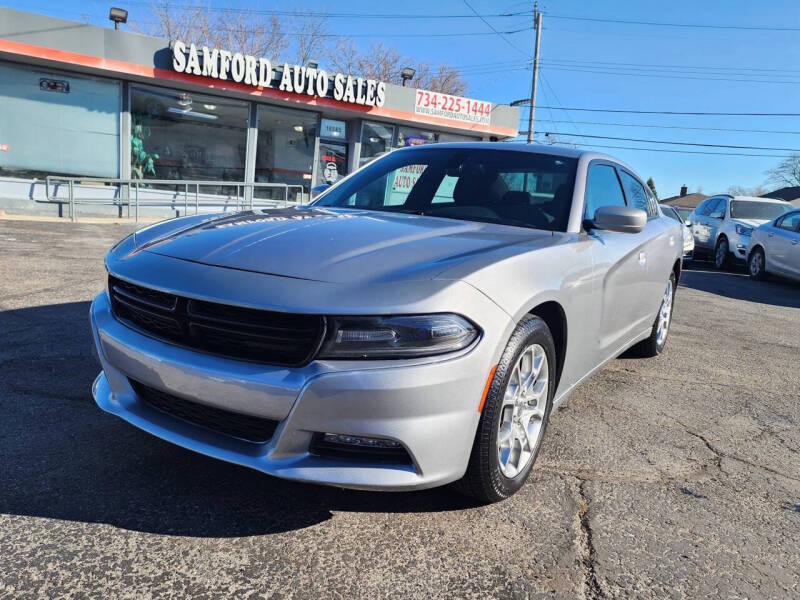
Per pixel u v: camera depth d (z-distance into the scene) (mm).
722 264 14172
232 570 1989
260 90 14094
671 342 5734
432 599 1921
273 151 15414
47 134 12602
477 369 2117
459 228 2793
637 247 3721
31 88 12297
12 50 11414
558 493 2633
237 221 2803
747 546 2326
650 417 3646
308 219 2820
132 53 12516
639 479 2822
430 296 2059
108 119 13102
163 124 13805
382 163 3881
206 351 2141
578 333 2932
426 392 2012
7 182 12320
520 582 2025
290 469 2031
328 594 1910
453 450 2125
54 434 2826
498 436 2312
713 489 2775
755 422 3703
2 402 3129
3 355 3818
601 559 2178
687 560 2209
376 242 2434
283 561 2055
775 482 2893
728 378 4637
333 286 2064
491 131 18000
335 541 2184
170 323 2227
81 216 13086
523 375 2521
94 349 2586
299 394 1984
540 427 2684
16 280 6000
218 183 14656
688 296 9016
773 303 9055
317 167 16219
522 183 3350
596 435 3305
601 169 3734
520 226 3068
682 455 3129
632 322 4008
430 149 3846
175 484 2477
